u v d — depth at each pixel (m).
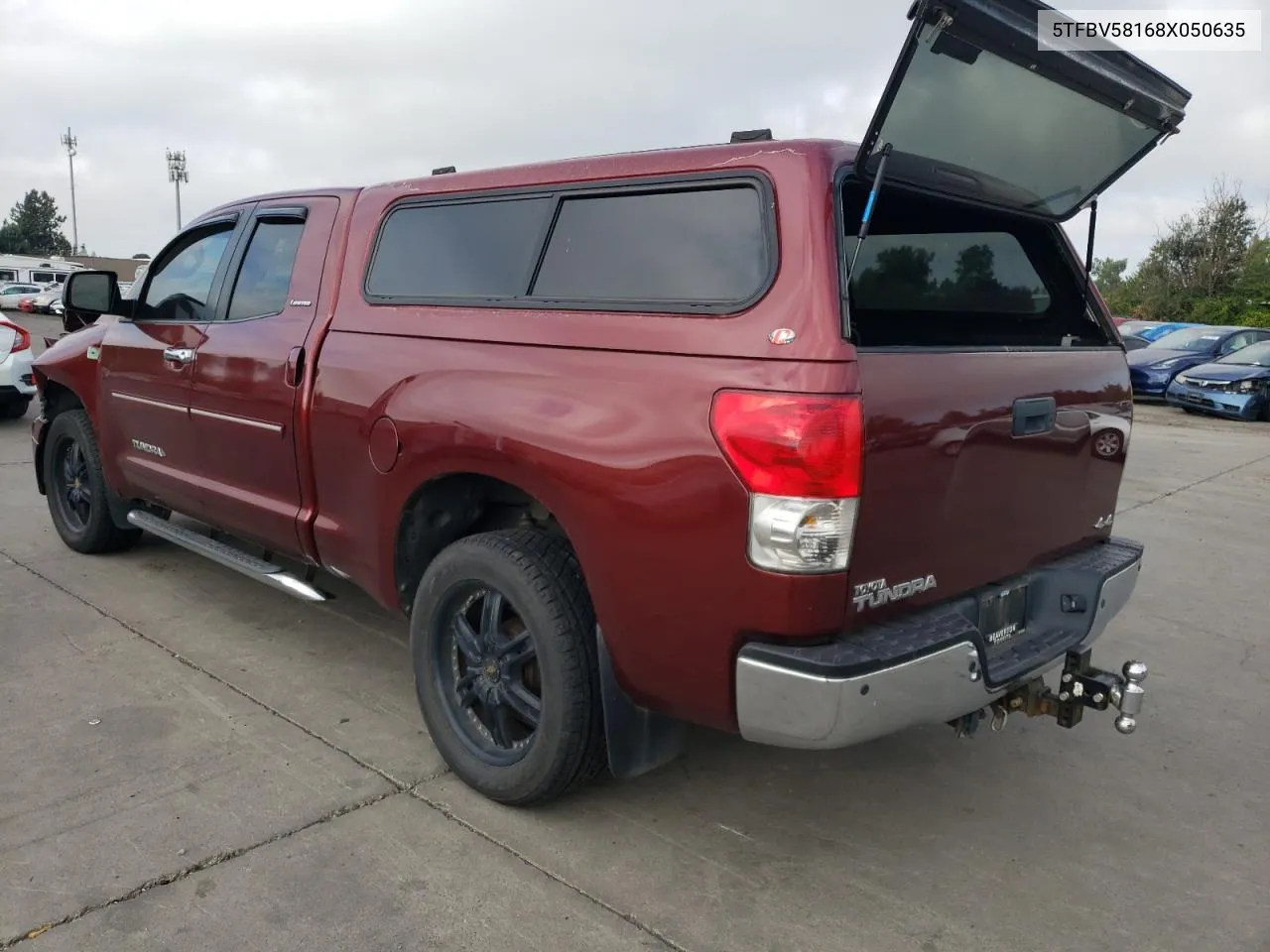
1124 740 3.70
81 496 5.39
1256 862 2.91
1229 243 39.22
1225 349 17.53
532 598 2.78
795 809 3.12
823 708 2.25
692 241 2.55
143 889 2.57
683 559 2.40
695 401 2.37
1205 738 3.73
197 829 2.85
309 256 3.72
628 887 2.67
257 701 3.72
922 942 2.49
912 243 3.02
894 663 2.30
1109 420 3.26
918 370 2.43
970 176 2.80
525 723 3.08
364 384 3.28
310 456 3.58
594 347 2.63
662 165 2.66
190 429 4.24
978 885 2.75
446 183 3.29
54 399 5.51
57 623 4.45
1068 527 3.16
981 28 2.26
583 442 2.56
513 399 2.76
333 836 2.85
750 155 2.48
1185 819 3.14
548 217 2.92
